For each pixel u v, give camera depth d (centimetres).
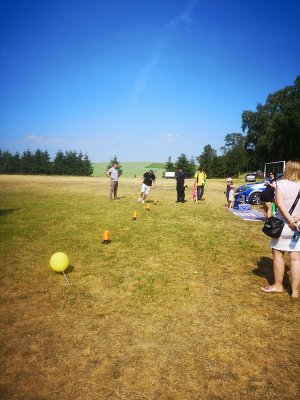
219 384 275
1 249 697
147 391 266
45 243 750
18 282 507
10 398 257
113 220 1062
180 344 334
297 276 436
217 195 2136
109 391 265
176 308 417
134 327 368
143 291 473
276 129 5306
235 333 356
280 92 6075
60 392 264
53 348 326
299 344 336
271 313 404
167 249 705
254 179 4512
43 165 8719
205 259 635
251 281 516
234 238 818
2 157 8644
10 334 352
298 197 417
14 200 1655
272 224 432
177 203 1606
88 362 303
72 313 402
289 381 279
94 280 517
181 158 7338
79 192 2222
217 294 463
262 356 315
